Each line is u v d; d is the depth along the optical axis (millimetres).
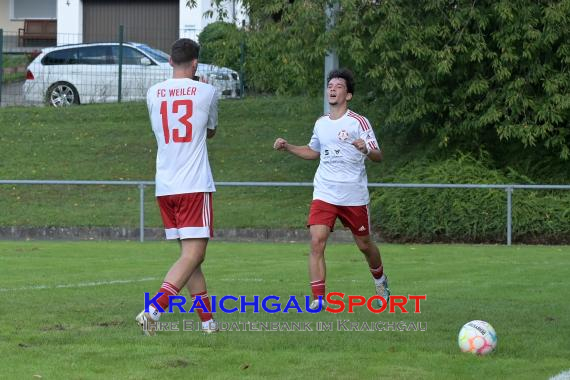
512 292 29438
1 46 81438
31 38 115688
